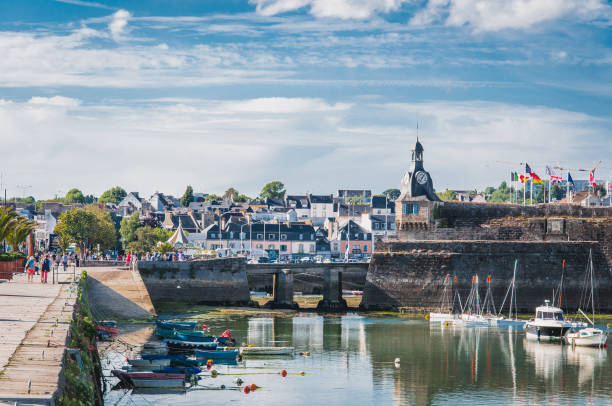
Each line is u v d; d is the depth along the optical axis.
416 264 126.62
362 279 165.12
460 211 137.38
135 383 58.34
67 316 50.81
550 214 137.12
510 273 127.06
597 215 136.25
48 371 33.62
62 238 170.38
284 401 58.09
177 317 109.31
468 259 126.81
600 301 128.12
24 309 54.41
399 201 138.12
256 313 117.75
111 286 102.19
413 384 66.25
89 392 37.06
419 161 139.38
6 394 29.27
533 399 61.94
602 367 75.25
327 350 82.62
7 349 38.09
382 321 111.25
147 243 197.62
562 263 128.00
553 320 94.69
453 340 92.06
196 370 64.75
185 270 123.06
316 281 168.12
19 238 108.25
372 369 72.44
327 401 58.97
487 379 69.12
